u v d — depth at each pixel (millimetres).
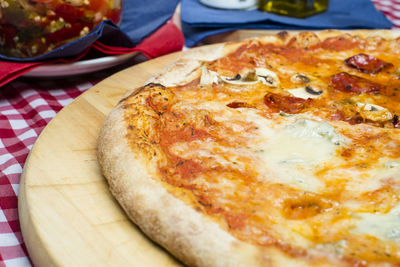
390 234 270
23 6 406
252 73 395
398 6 676
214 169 307
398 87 405
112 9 451
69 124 358
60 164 321
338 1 610
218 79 388
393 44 464
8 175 336
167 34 493
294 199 290
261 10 583
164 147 323
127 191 288
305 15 567
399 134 346
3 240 296
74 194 300
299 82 404
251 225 272
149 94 349
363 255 258
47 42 425
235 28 542
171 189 282
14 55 430
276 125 347
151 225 274
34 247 275
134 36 479
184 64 404
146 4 525
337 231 273
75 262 262
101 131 329
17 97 426
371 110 363
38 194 296
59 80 454
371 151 329
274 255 256
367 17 574
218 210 277
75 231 277
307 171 311
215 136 336
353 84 395
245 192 293
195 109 347
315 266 253
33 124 396
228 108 359
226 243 259
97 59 442
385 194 295
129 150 304
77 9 419
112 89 405
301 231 274
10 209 315
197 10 571
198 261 260
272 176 306
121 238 277
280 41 460
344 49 462
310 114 361
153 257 270
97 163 327
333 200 292
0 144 371
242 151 324
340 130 348
